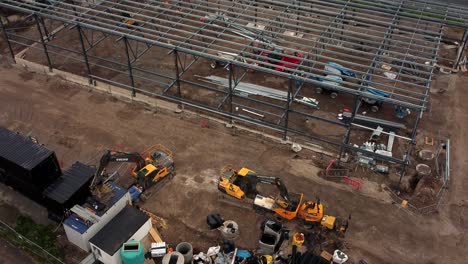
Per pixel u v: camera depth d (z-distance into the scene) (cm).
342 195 3809
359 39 4525
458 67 5309
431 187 3881
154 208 3684
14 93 4903
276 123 4503
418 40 4503
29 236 3428
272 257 3269
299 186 3884
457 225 3584
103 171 3578
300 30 5116
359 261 3288
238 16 5166
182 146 4275
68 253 3316
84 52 4809
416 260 3325
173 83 4734
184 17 5303
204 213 3650
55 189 3412
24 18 6106
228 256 3250
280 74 3938
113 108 4725
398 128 4438
